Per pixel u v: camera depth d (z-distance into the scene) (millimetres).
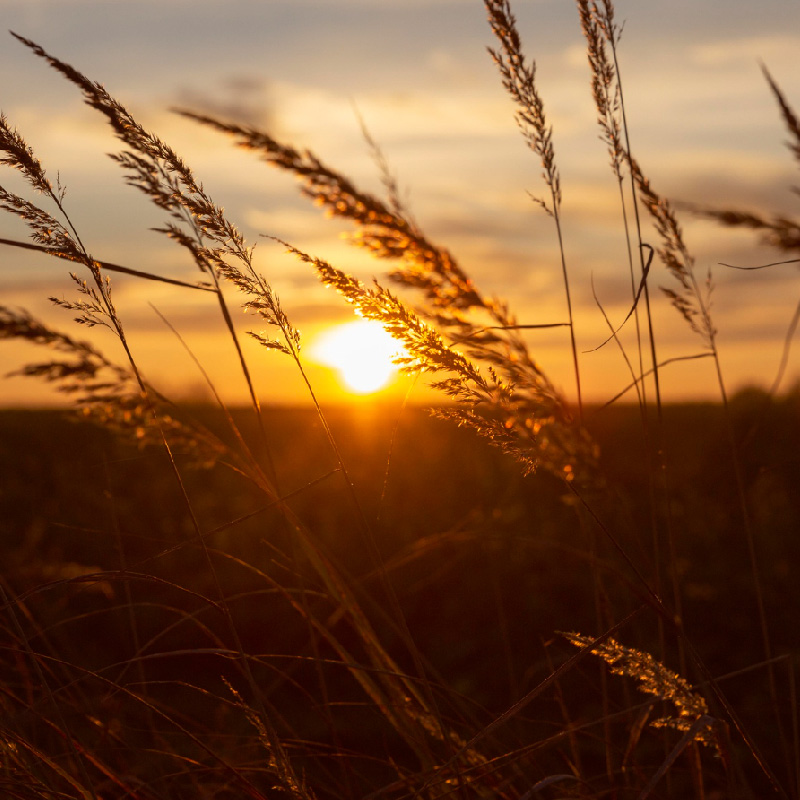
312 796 1575
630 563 1409
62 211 1454
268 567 4590
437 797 1469
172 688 3275
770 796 2455
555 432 1745
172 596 4152
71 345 1649
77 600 3949
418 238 1960
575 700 3256
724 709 1373
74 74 1565
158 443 1789
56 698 1736
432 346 1353
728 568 4391
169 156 1535
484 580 4477
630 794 1827
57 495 5418
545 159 1948
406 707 1645
